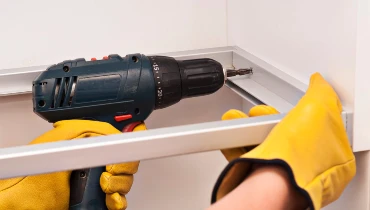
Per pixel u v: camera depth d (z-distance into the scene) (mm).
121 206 581
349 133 502
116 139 439
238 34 810
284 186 375
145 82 604
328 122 451
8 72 728
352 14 481
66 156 426
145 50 818
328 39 530
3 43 754
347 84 501
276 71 657
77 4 768
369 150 512
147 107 615
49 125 796
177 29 822
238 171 395
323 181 428
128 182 605
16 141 791
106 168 584
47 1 755
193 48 839
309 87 515
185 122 860
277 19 657
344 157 463
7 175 420
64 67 595
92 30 784
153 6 801
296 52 611
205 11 827
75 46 784
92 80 592
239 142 465
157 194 862
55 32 771
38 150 424
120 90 597
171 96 622
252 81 737
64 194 591
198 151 455
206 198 888
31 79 733
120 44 803
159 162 850
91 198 596
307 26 575
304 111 440
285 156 391
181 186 871
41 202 572
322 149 431
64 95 590
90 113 599
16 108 775
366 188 522
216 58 797
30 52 769
